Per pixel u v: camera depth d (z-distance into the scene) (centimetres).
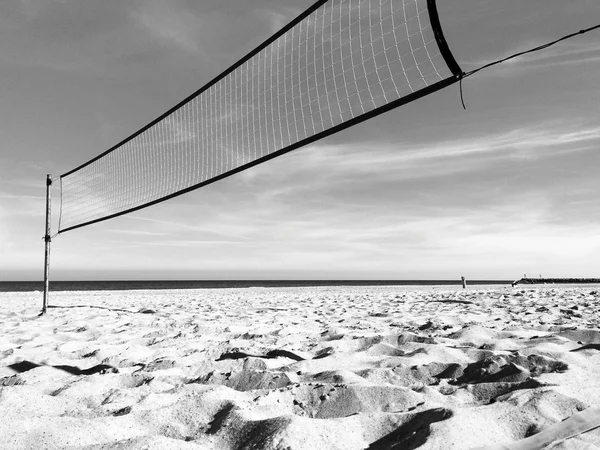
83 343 378
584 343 301
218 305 852
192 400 180
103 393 209
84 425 153
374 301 908
